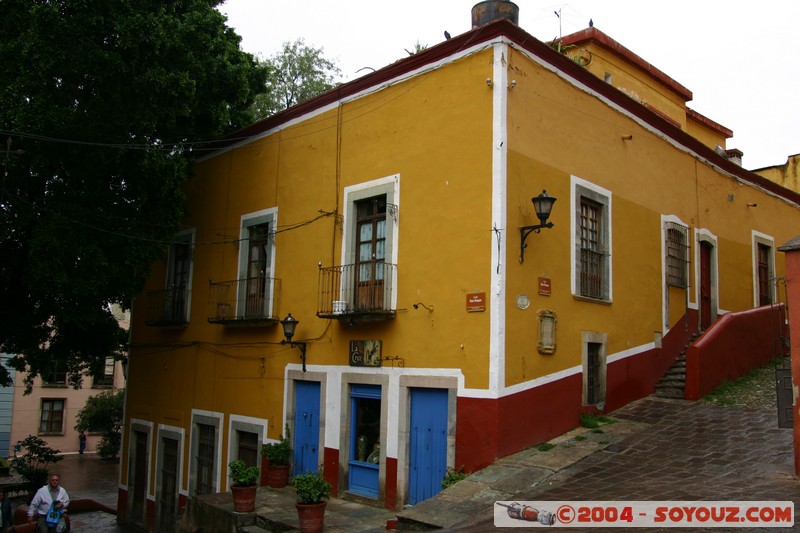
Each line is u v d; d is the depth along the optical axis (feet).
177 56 43.68
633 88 61.26
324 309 41.29
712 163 53.83
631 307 42.75
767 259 60.75
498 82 34.22
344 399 39.27
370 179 39.86
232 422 47.32
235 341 48.11
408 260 36.99
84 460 104.06
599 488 28.17
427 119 37.27
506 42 34.71
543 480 29.78
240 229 49.06
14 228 41.93
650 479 28.86
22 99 39.75
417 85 38.09
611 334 40.70
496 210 33.30
